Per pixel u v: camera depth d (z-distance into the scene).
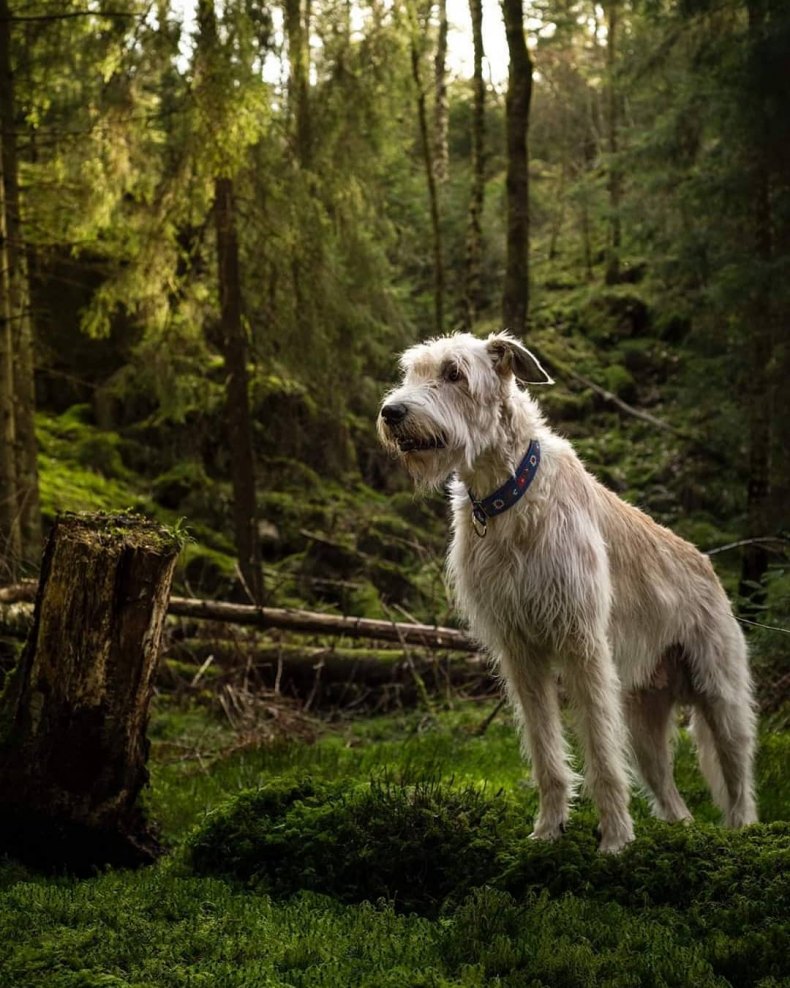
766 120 11.84
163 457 14.94
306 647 9.93
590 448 18.88
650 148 14.21
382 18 12.25
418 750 7.57
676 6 12.77
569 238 29.41
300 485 15.52
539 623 4.71
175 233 11.62
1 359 9.84
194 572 12.78
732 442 14.62
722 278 12.95
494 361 4.78
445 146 25.52
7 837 4.96
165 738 8.35
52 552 4.95
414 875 4.41
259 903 4.23
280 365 12.76
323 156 11.95
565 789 4.78
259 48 10.66
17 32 10.72
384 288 13.13
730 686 5.38
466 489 4.90
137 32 10.36
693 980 3.29
